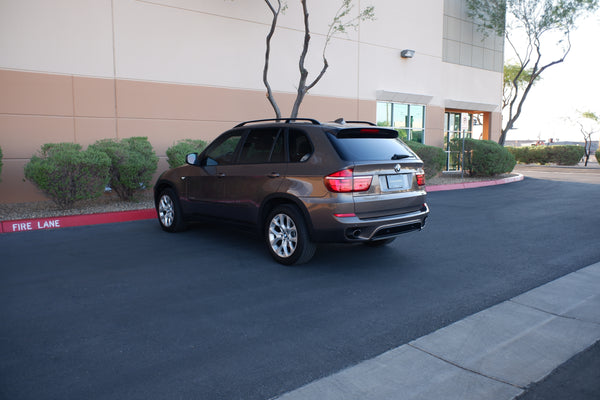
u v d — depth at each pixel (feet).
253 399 9.26
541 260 19.65
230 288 16.07
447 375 10.15
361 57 51.70
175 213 24.76
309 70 47.09
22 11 31.71
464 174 62.28
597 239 23.73
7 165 31.91
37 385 9.77
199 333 12.41
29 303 14.58
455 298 15.05
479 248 21.93
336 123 19.27
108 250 21.48
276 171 18.92
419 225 19.27
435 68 60.64
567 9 62.13
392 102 56.08
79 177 28.86
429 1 58.95
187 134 39.37
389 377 10.07
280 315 13.65
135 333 12.39
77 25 33.83
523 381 9.89
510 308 14.02
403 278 17.21
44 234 25.13
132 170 31.86
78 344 11.73
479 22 68.08
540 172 80.79
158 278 17.21
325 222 17.07
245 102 42.55
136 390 9.60
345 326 12.84
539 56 67.41
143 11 36.55
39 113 32.76
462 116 57.16
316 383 9.84
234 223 21.21
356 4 50.67
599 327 12.59
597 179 63.00
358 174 17.01
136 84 36.63
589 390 9.52
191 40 39.06
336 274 17.70
